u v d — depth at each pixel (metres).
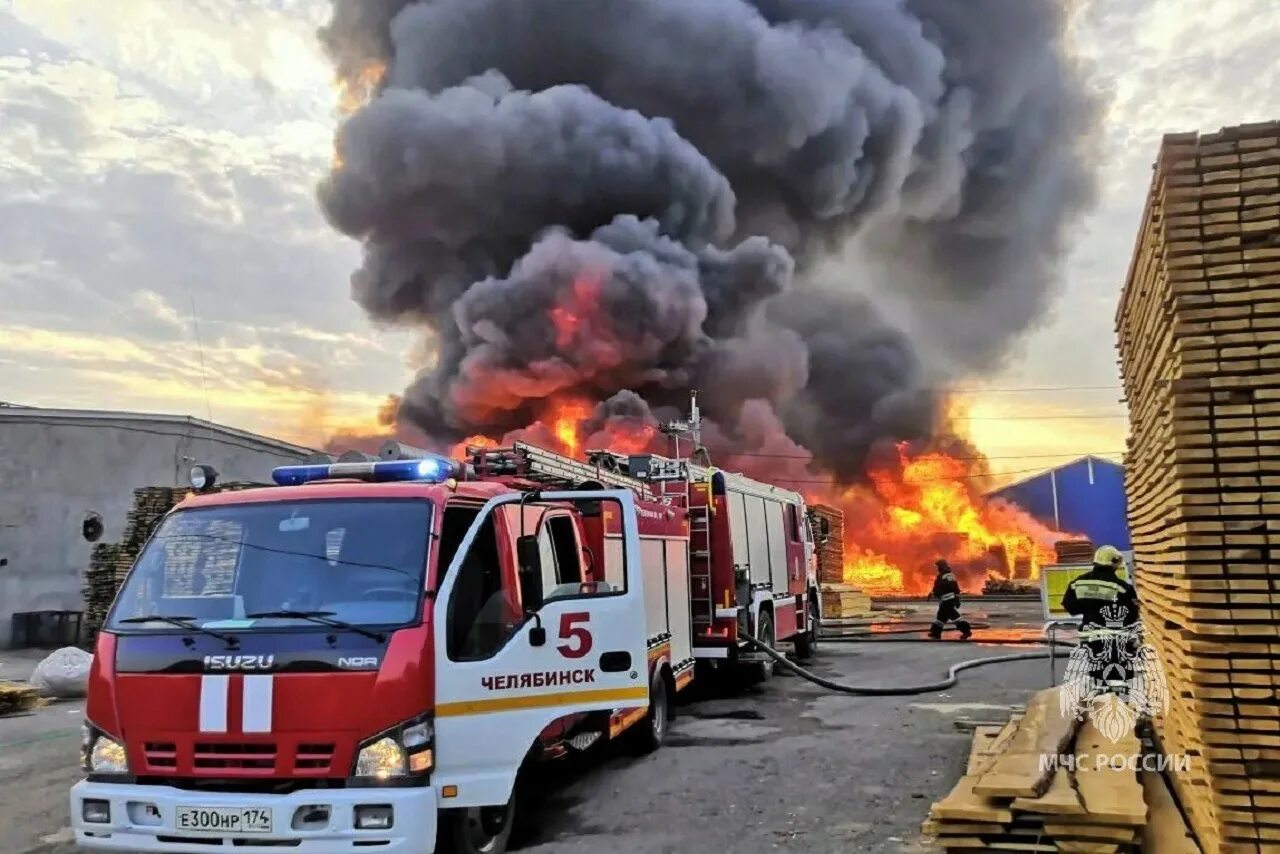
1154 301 4.33
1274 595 3.54
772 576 12.36
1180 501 3.69
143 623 4.72
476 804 4.61
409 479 5.48
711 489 10.21
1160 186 3.87
